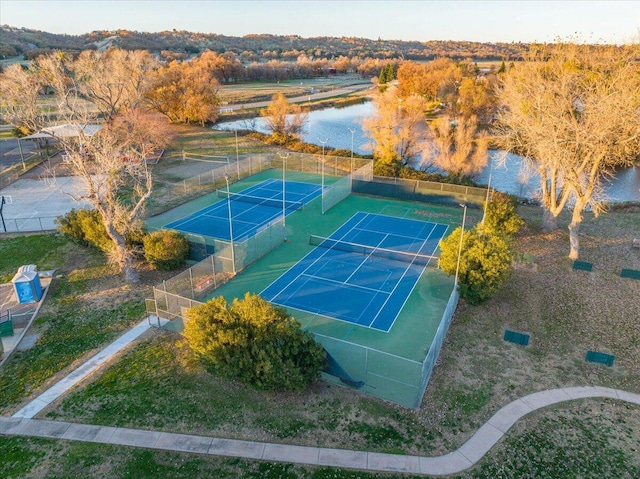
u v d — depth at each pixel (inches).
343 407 696.4
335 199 1647.4
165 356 816.3
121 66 2427.4
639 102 984.3
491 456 612.7
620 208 1572.3
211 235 1350.9
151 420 675.4
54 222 1301.7
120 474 587.2
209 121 3120.1
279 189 1811.0
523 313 952.3
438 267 1170.0
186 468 595.5
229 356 683.4
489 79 3117.6
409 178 1754.4
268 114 2677.2
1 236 1326.3
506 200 1343.5
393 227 1449.3
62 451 623.5
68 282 1077.1
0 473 588.1
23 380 765.3
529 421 671.8
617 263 1160.8
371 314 963.3
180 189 1750.7
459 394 724.7
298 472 589.0
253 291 1055.6
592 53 1139.9
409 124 2020.2
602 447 625.3
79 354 829.2
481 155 1879.9
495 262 925.8
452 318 930.7
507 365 795.4
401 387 696.4
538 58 1330.0
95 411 693.9
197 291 1025.5
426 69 4212.6
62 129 1806.1
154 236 1120.2
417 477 583.2
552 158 1130.7
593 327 903.7
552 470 589.9
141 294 1025.5
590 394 727.7
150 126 2244.1
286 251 1272.1
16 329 901.2
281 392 721.0
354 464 601.3
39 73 2379.4
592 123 1051.3
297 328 694.5
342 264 1196.5
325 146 2491.4
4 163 2095.2
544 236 1320.1
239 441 637.3
